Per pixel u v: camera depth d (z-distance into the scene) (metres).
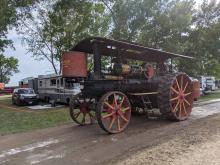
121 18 29.27
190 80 14.75
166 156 7.77
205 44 31.98
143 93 13.67
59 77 27.06
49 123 14.60
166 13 29.30
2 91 60.69
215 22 32.62
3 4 26.52
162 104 13.51
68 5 30.33
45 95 30.19
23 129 13.28
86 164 7.93
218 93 38.00
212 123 12.47
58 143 10.34
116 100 11.90
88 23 32.53
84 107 13.62
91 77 12.36
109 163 7.78
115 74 13.09
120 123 11.98
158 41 29.41
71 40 33.00
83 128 12.91
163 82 13.67
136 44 13.27
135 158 7.87
